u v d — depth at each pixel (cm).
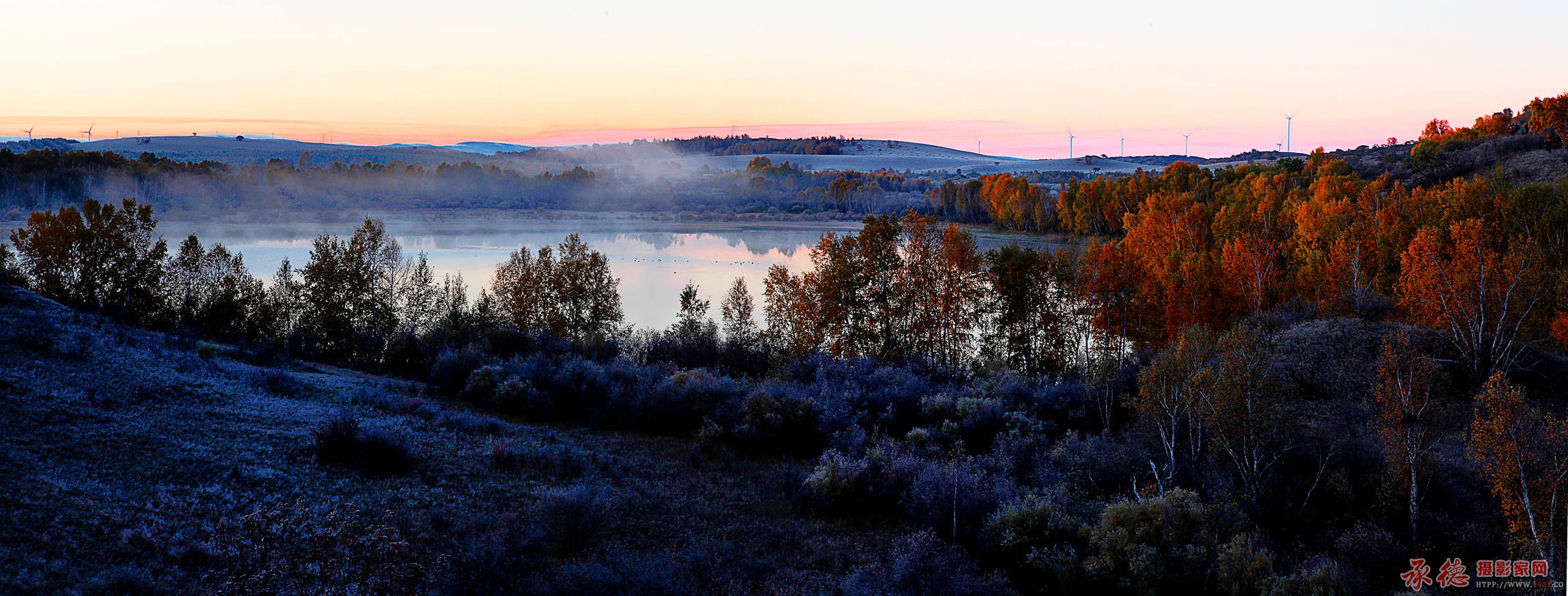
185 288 6159
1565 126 10825
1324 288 6072
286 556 1880
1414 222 6825
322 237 5906
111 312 5394
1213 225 8044
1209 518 2648
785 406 3834
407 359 5022
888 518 2931
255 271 9544
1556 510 2272
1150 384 3231
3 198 15975
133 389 3122
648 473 3247
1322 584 2206
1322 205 8406
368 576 1866
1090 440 3491
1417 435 2756
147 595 1855
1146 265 6775
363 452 2856
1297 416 3325
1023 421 3822
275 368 4472
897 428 3988
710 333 5838
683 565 2384
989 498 2844
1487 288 4141
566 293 6262
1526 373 3962
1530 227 6319
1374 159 15662
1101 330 6022
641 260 11894
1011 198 16412
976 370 5391
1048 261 5975
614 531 2627
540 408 4000
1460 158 11456
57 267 5900
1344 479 2934
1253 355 3161
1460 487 2808
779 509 2961
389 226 17350
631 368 4559
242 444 2820
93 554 1967
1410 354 3008
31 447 2430
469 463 3031
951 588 2256
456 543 2361
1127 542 2433
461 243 13912
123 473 2420
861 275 5862
